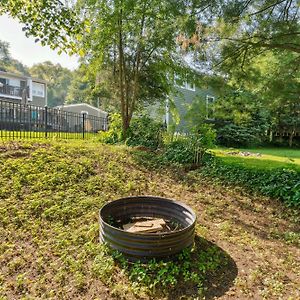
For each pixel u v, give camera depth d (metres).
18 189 4.12
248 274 2.71
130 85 10.05
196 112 8.00
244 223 4.07
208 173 6.43
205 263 2.83
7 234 3.15
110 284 2.45
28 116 9.68
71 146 6.71
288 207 4.75
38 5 3.36
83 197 4.25
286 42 5.30
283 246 3.40
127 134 9.64
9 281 2.44
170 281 2.48
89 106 24.83
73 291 2.35
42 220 3.52
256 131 14.93
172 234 2.76
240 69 5.96
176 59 8.63
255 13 5.11
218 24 4.97
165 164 6.96
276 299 2.34
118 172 5.61
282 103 6.95
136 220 3.61
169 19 7.23
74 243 3.07
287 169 6.16
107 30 8.41
